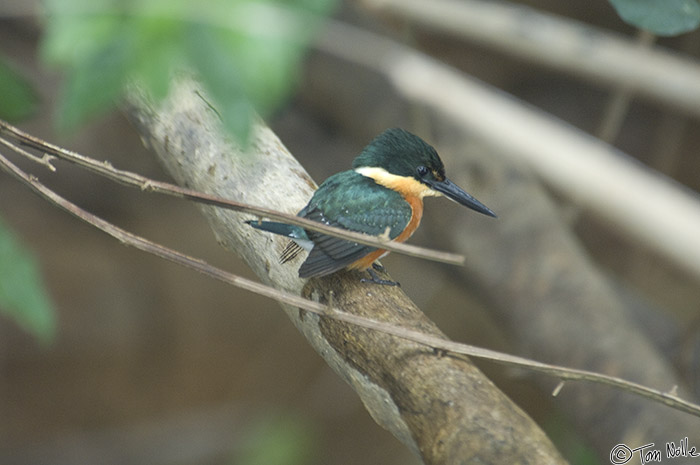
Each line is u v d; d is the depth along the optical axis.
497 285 10.69
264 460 12.80
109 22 3.71
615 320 10.15
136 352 15.61
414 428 4.74
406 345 4.95
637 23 5.69
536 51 4.80
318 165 14.57
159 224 16.22
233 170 6.21
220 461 14.49
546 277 10.49
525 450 4.23
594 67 4.74
